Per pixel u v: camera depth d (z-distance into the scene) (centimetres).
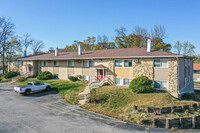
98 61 2344
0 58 5050
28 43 5775
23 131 903
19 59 3703
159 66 1783
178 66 1684
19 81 3039
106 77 2177
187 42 6006
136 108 1268
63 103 1567
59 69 2969
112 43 5562
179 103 1382
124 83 2083
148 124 1064
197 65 4619
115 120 1124
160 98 1494
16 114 1214
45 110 1335
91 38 6850
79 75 2605
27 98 1769
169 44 4828
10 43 4728
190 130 1037
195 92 2495
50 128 955
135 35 4909
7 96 1872
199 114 1219
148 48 2017
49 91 2145
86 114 1244
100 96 1605
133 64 1981
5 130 912
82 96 1702
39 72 3384
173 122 1049
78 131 920
